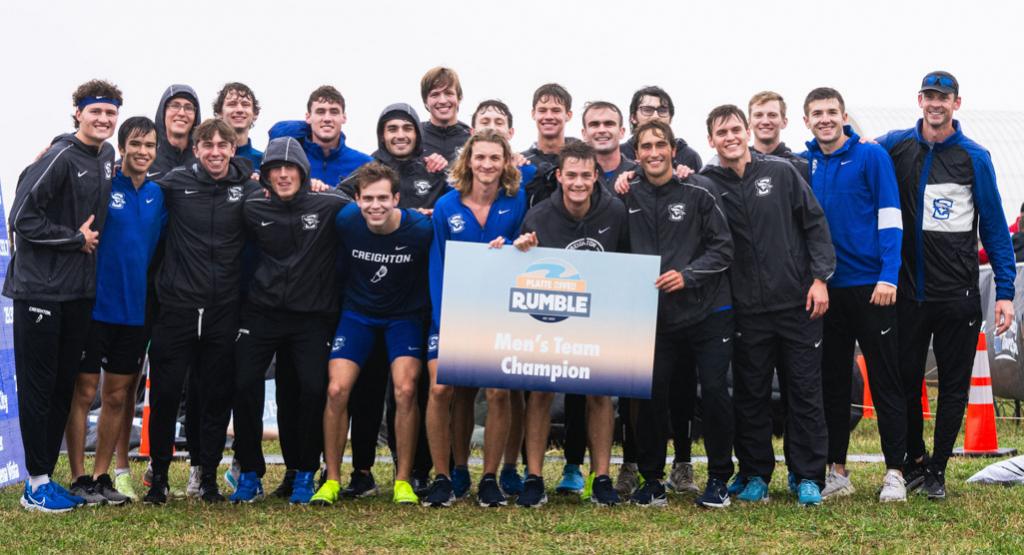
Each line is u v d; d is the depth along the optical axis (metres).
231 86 7.11
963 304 6.22
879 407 6.22
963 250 6.25
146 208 6.14
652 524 5.48
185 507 6.04
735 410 6.39
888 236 6.09
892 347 6.18
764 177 6.09
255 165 7.18
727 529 5.34
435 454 6.11
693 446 9.44
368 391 6.52
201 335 6.15
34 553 4.86
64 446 8.95
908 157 6.34
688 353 6.68
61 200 5.89
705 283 6.00
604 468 6.15
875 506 5.91
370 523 5.55
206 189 6.15
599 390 5.97
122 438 6.75
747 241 6.09
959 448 9.48
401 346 6.21
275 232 6.07
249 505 6.10
